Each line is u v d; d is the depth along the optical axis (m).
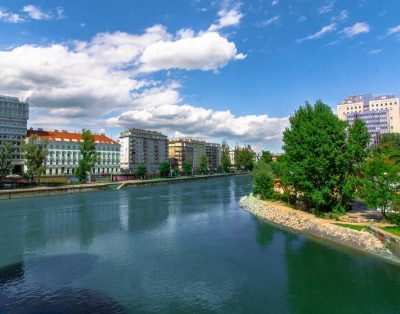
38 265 38.38
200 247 45.31
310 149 58.72
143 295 29.91
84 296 29.83
